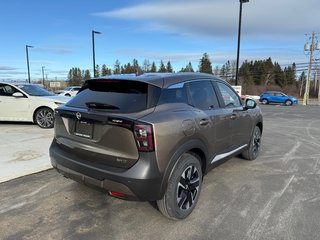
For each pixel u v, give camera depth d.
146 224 3.08
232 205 3.55
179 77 3.44
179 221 3.15
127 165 2.75
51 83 80.56
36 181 4.18
